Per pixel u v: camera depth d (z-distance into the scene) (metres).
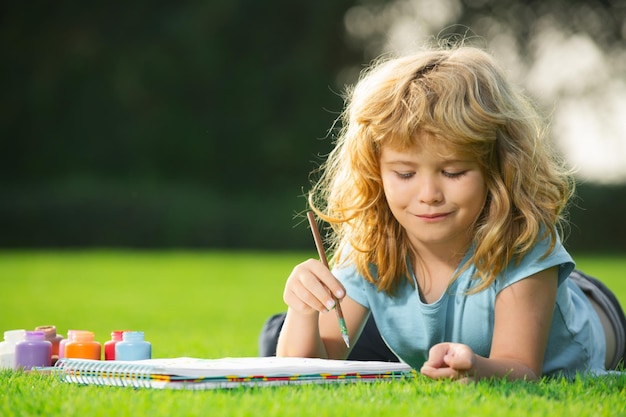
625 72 26.94
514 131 3.36
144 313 8.87
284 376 3.01
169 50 27.84
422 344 3.67
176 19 27.95
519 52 27.50
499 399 2.69
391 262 3.60
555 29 27.47
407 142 3.20
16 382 3.19
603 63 27.11
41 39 28.08
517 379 3.10
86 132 28.27
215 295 11.27
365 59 29.25
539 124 3.52
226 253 24.08
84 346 3.72
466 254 3.51
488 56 3.54
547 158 3.55
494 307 3.46
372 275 3.69
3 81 27.97
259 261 19.09
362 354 4.43
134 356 3.66
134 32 28.22
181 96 28.44
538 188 3.45
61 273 14.91
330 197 3.74
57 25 28.02
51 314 8.61
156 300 10.50
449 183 3.24
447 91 3.21
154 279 13.90
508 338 3.35
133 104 28.17
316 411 2.51
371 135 3.34
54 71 27.97
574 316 3.92
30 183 28.20
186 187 28.17
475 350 3.59
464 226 3.31
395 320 3.70
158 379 2.90
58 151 28.30
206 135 28.55
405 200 3.28
